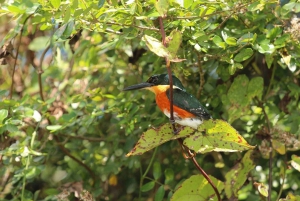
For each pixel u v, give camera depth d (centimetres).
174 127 680
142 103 973
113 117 972
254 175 995
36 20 762
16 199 920
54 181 1056
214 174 1064
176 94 779
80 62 1093
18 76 1106
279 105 942
